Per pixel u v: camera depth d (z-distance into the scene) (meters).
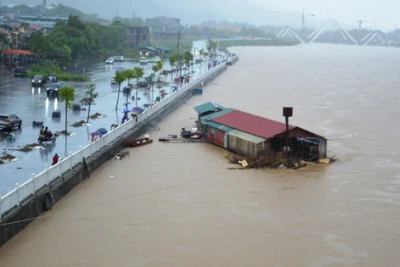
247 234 37.34
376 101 101.44
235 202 43.50
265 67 187.25
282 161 53.66
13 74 123.12
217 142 62.62
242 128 60.56
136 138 65.12
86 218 39.47
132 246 35.25
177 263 33.09
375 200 44.38
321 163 55.16
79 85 111.50
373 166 54.44
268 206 42.72
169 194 45.12
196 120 78.62
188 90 104.75
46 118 72.00
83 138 60.25
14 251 34.03
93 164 50.53
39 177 40.00
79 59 169.50
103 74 136.75
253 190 46.56
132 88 109.62
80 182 47.34
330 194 45.72
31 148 54.50
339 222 39.62
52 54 146.38
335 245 35.91
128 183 47.66
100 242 35.69
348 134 69.81
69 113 76.62
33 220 38.56
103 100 91.81
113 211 40.94
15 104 82.88
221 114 67.38
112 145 56.50
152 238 36.50
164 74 142.62
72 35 172.00
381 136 68.88
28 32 167.50
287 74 159.25
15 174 45.41
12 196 36.06
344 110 89.38
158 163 54.47
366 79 148.00
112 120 72.31
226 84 128.75
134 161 55.00
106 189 45.88
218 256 34.06
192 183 48.22
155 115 76.25
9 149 54.09
